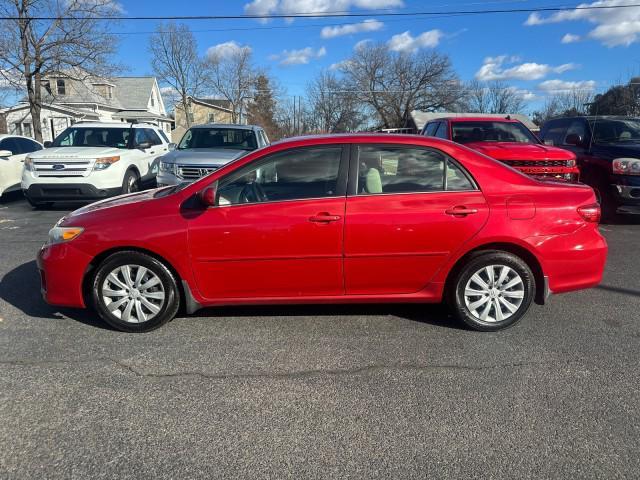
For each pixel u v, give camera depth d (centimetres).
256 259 389
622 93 3559
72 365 349
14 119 3403
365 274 395
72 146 1046
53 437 270
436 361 357
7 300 477
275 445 264
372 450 260
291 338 395
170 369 345
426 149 397
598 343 386
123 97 4597
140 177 1075
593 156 861
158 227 385
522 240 390
